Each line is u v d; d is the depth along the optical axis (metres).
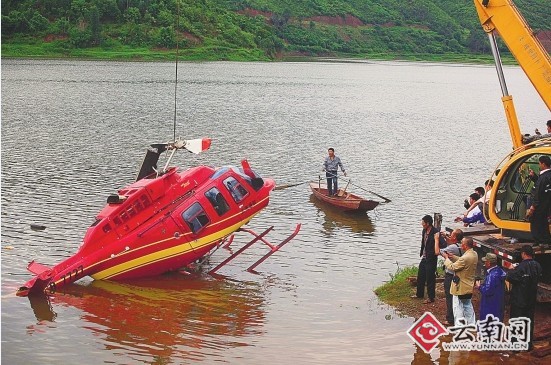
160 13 159.50
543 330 14.90
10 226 23.70
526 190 16.23
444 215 28.45
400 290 18.25
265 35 185.75
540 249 15.55
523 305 14.09
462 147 48.81
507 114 18.45
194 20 166.88
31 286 17.61
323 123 59.69
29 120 51.81
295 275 20.12
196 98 77.19
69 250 21.39
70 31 147.00
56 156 37.47
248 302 17.67
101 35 148.38
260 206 20.98
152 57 147.38
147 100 71.81
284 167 37.81
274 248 21.00
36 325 15.74
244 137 48.28
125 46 149.62
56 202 27.30
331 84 111.75
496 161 43.03
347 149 45.47
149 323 16.06
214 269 20.25
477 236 16.92
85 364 13.70
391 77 139.25
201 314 16.78
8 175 32.06
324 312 16.95
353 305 17.44
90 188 30.02
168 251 19.30
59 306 17.05
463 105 84.75
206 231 19.73
